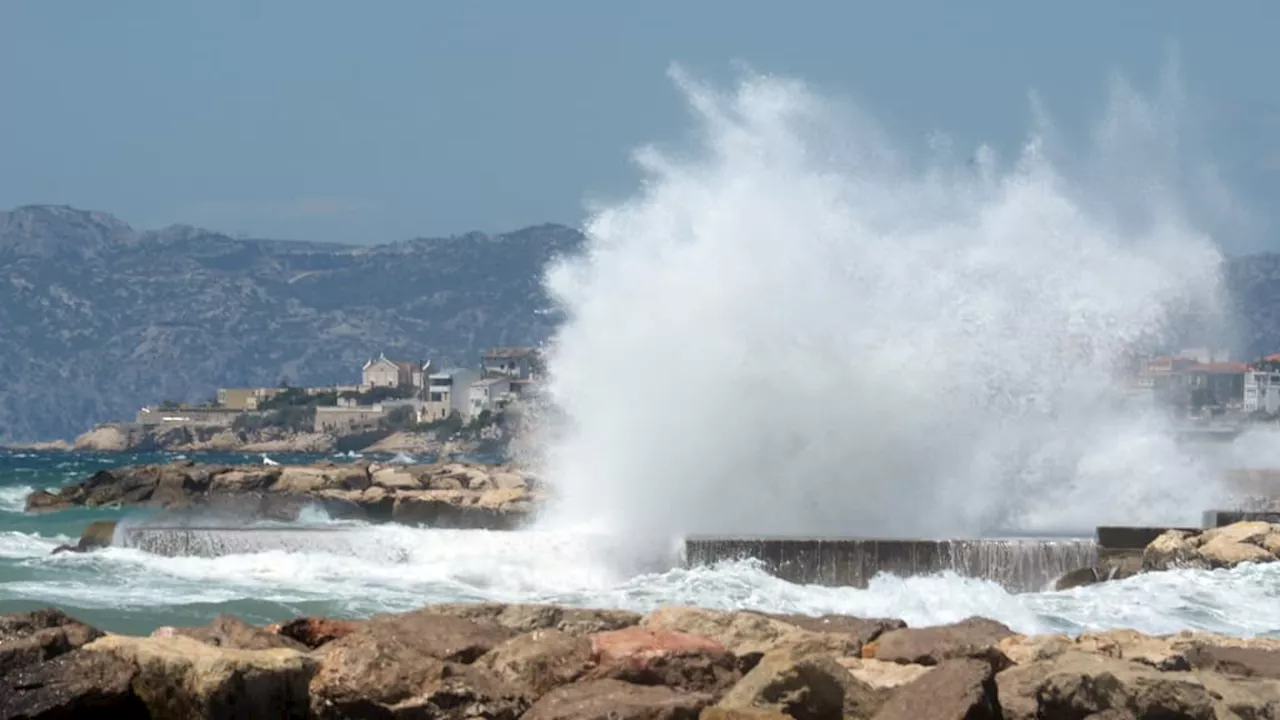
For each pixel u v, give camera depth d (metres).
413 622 35.62
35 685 29.98
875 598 53.88
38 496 124.81
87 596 52.31
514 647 33.75
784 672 31.44
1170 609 53.72
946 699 31.12
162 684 30.66
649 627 37.66
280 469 127.81
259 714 30.67
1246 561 60.78
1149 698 31.20
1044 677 32.03
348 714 31.00
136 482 128.12
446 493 94.50
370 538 62.06
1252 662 37.09
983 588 55.47
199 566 60.41
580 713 30.33
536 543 60.94
